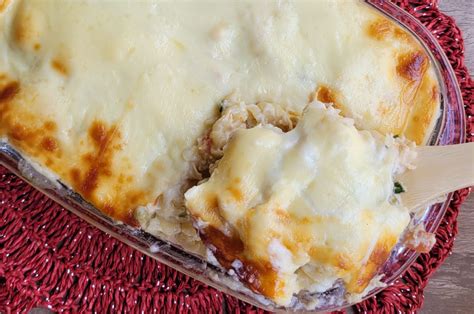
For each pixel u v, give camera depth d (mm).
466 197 517
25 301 473
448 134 470
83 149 429
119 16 426
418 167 447
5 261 474
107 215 438
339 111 432
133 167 430
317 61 438
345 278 409
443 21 524
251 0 436
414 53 447
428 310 510
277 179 401
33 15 425
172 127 428
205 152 427
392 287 503
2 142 434
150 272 489
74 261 482
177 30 432
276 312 459
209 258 438
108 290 483
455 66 522
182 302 489
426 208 462
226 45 435
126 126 428
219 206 402
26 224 480
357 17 443
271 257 396
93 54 424
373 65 440
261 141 406
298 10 438
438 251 507
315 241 398
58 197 447
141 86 425
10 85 429
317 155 403
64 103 426
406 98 447
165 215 437
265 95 436
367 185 404
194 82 431
